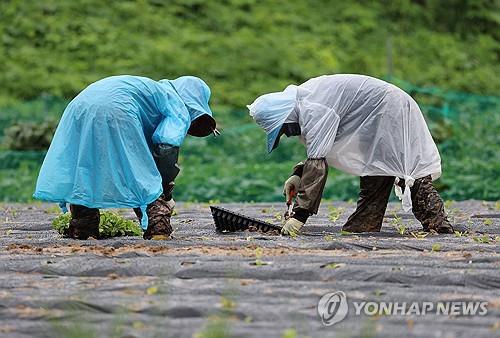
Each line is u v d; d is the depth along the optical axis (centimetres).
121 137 1772
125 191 1769
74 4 5566
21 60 5141
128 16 5569
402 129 1919
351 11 6075
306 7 6053
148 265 1520
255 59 5297
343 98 1916
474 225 2194
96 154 1773
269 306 1266
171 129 1816
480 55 6053
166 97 1841
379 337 1117
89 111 1780
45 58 5166
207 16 5738
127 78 1833
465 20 6362
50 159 1791
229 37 5512
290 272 1475
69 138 1789
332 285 1400
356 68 5406
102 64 5138
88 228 1895
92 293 1352
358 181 3506
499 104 4931
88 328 1155
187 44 5397
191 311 1239
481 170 3619
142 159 1783
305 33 5722
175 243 1798
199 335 1117
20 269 1548
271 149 1933
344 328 1166
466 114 4694
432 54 5872
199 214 2588
